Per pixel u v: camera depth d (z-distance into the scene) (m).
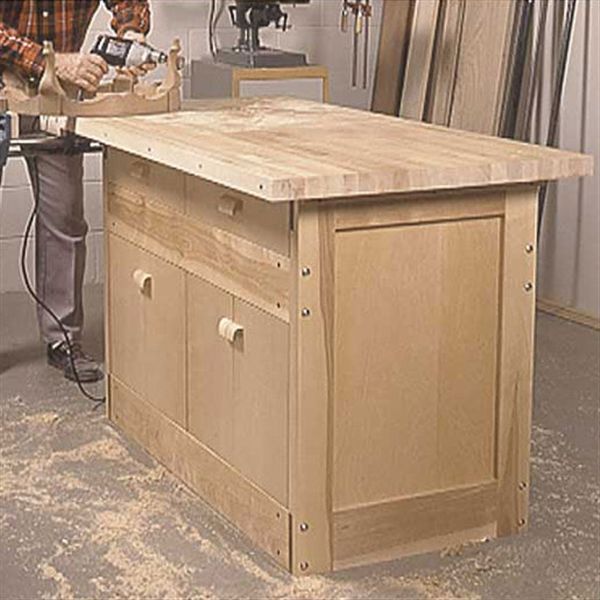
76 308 4.93
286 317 3.17
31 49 4.05
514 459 3.47
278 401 3.26
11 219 6.14
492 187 3.28
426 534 3.39
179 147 3.39
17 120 4.20
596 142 5.74
